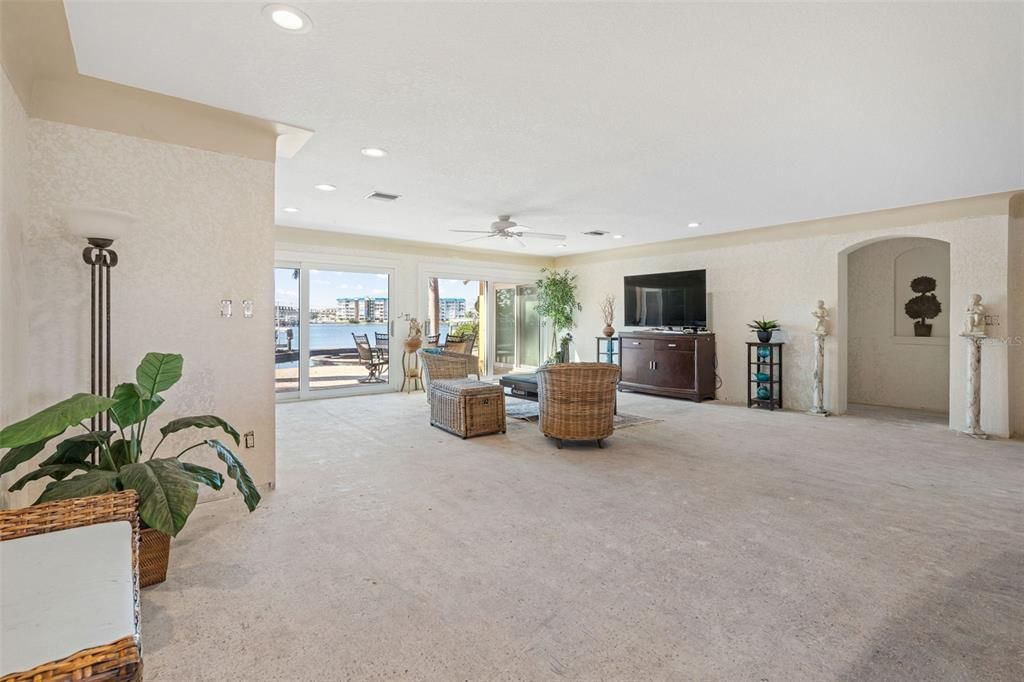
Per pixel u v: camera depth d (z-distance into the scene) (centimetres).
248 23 200
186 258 287
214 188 296
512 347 935
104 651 96
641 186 443
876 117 293
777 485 330
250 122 302
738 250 674
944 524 266
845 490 320
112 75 245
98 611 108
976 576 212
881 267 657
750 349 638
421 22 200
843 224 571
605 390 424
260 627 178
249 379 311
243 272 307
